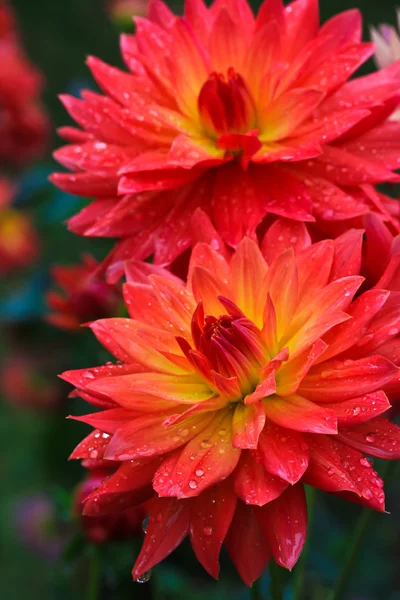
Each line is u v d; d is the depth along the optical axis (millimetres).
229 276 642
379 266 646
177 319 636
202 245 646
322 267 632
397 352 621
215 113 680
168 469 604
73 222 696
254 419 603
